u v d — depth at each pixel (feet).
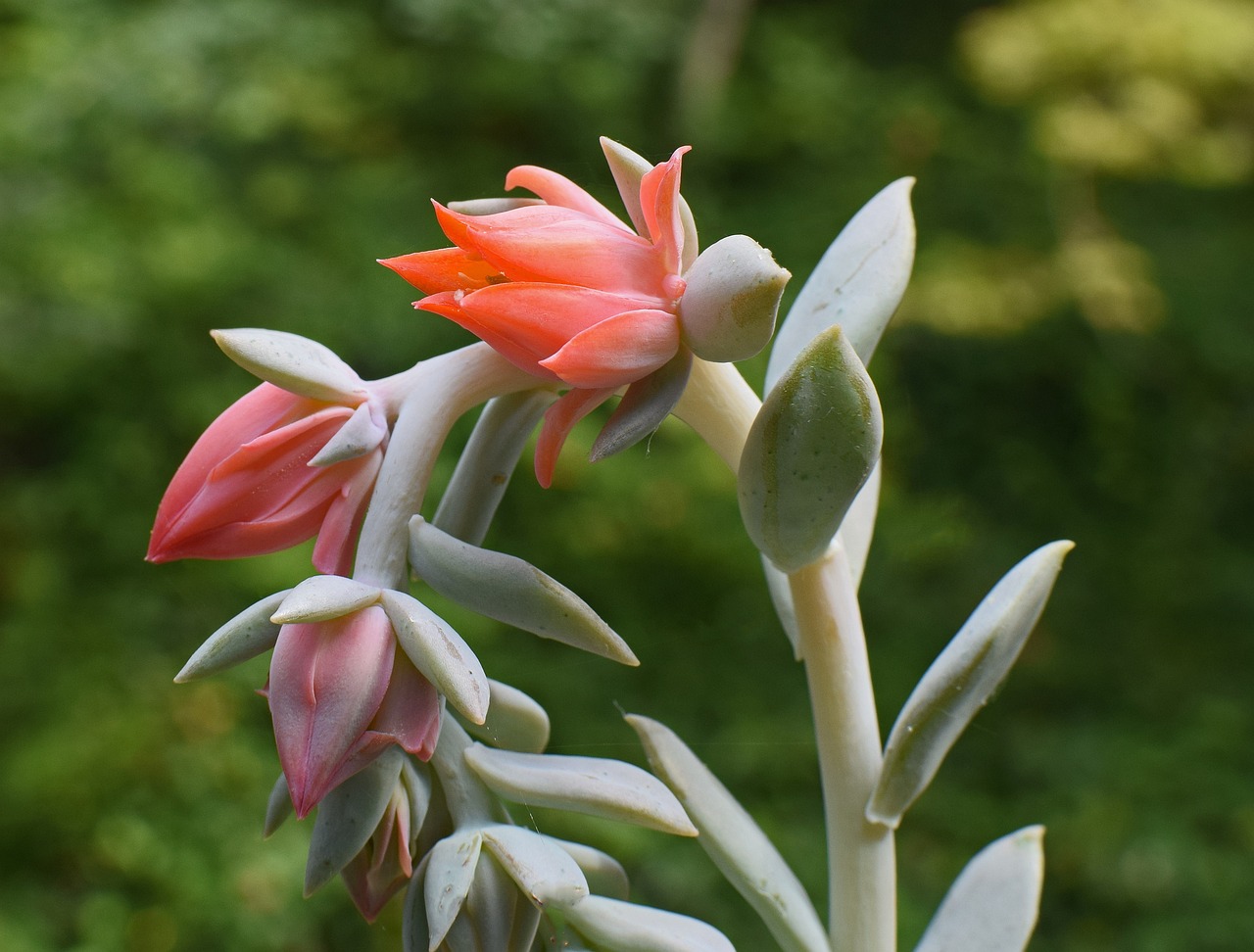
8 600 2.78
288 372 0.52
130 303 3.00
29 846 2.35
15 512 2.87
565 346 0.50
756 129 3.98
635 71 3.88
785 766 2.58
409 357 3.02
